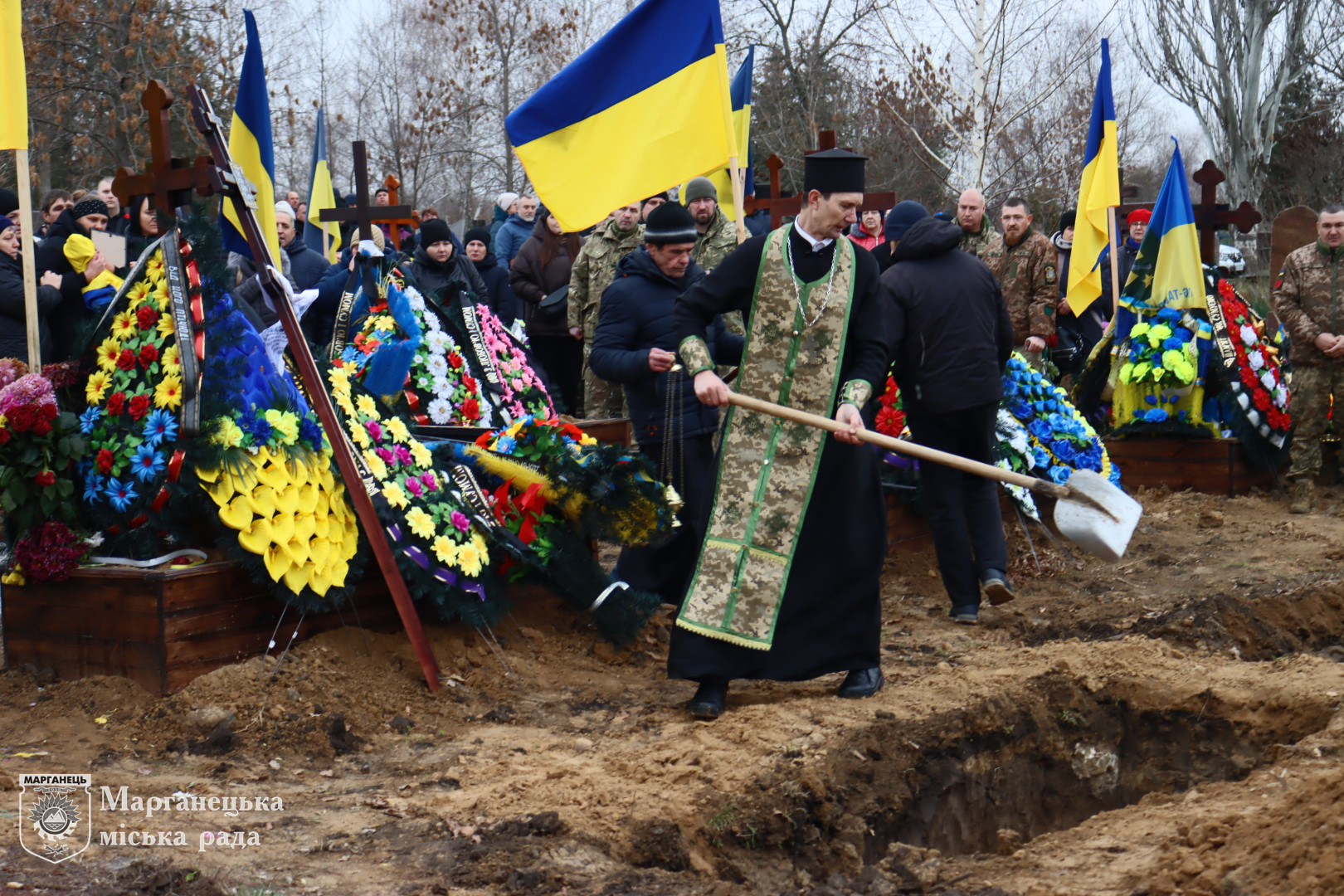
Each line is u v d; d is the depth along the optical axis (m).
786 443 4.96
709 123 6.01
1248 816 3.47
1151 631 6.08
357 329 7.03
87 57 18.27
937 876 3.62
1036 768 5.05
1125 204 12.47
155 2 17.89
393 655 5.29
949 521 6.43
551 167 6.13
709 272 5.04
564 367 10.15
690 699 5.08
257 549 4.83
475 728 4.88
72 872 3.34
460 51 26.23
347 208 9.11
